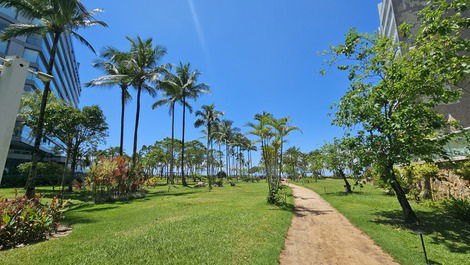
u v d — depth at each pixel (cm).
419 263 500
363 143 887
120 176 1917
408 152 754
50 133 2236
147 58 2423
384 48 910
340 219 977
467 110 2181
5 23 2952
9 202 748
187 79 3419
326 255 568
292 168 5350
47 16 1377
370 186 2659
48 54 3731
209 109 3634
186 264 484
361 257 555
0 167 367
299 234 753
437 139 823
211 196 1933
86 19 1551
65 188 2655
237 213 1045
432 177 1231
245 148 6191
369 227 803
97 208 1349
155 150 4775
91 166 1744
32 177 1308
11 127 390
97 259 514
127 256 529
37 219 708
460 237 670
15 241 646
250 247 585
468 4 596
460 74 621
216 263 489
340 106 985
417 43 757
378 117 856
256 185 3672
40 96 2258
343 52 959
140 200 1756
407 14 2791
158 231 739
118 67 2436
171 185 3503
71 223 925
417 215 942
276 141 1579
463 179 956
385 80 880
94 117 2598
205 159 5512
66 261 507
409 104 815
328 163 2027
